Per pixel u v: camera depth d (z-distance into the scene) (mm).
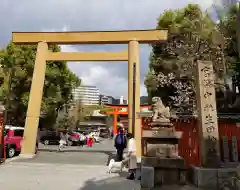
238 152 11875
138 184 7914
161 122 8891
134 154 9344
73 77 28359
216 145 8164
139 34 15906
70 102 30812
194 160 10406
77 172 9906
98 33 16156
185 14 20688
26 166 11078
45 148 20953
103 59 15781
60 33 16219
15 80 22141
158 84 19922
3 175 8867
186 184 8070
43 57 15805
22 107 23875
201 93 8664
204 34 17000
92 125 57969
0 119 12172
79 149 20547
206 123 8359
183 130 10898
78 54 15859
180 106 18031
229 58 16844
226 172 7496
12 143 15250
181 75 17547
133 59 15391
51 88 24219
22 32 16234
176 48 18141
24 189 6816
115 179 8609
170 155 8688
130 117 14539
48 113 25766
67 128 42094
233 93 19719
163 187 7672
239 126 12188
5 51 22672
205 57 16281
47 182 7828
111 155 15328
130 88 14984
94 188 7191
